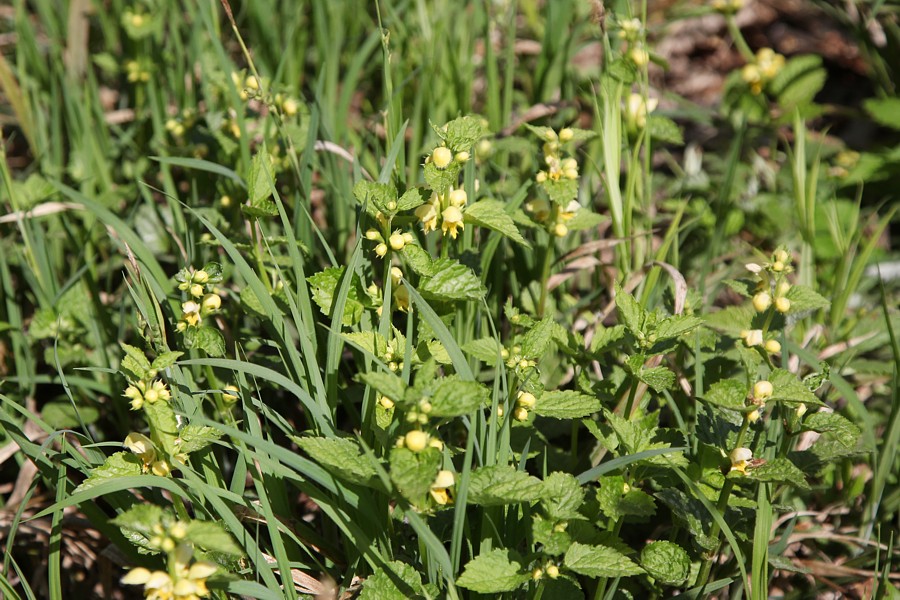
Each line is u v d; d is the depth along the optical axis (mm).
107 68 2105
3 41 2402
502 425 1576
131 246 1720
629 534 1699
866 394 1825
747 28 2830
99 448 1749
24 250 1852
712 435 1595
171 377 1607
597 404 1577
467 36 2186
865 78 2646
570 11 2062
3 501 1778
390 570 1546
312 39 2330
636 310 1589
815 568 1691
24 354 1821
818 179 2090
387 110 1739
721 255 1951
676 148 2363
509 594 1562
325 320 1694
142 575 1463
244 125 1800
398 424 1559
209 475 1598
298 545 1624
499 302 1793
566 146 1806
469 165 1699
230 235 1754
